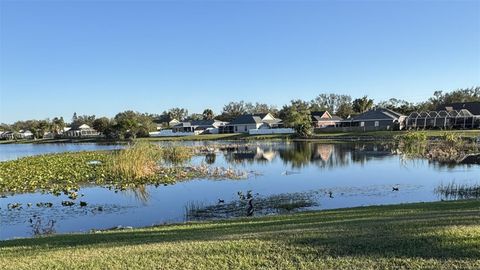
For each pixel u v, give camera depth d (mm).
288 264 6016
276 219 10750
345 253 6301
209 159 36875
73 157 37438
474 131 57062
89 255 7020
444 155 32750
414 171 24953
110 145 73062
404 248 6355
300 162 31703
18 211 15758
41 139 114438
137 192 19594
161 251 6930
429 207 11266
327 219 9852
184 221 13445
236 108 133000
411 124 69125
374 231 7383
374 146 46094
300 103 105750
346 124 88000
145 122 95812
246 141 65312
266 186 20547
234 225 9984
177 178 23406
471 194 16969
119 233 9828
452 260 5812
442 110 68625
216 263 6211
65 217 14742
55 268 6383
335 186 19953
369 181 21344
